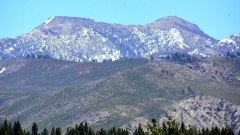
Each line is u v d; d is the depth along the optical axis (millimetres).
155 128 76188
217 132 187125
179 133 77000
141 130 187625
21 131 186000
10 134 186000
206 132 189375
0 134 176875
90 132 192125
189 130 80312
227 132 152500
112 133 186750
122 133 191125
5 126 190000
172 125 77562
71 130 190500
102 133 191125
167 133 77188
